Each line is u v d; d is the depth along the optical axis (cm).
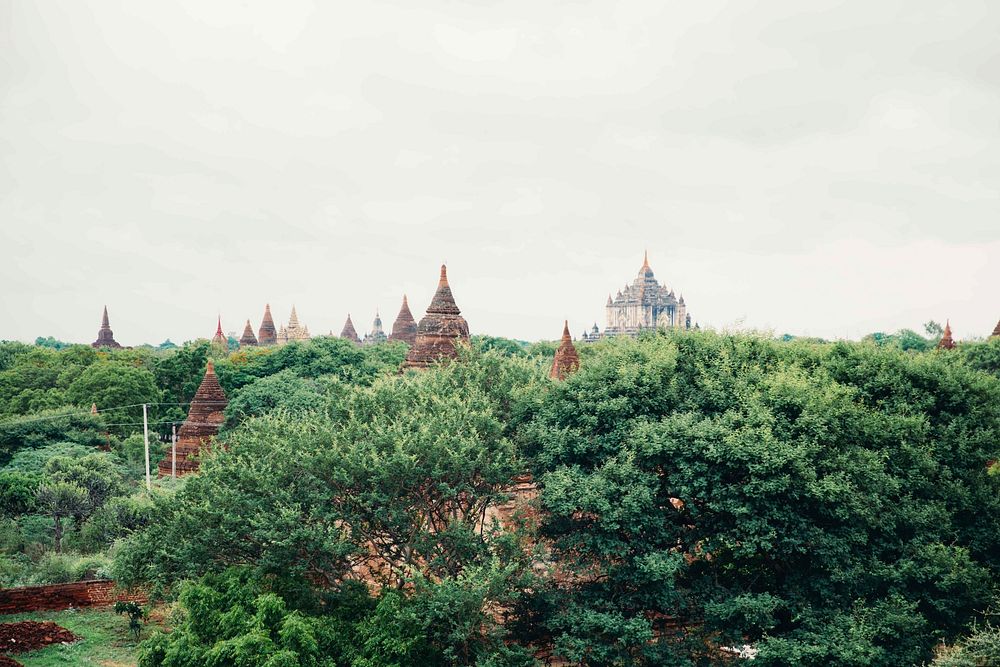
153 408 8631
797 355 3766
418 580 2766
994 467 3491
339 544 2884
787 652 2711
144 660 2788
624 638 2780
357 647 2789
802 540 2920
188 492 3256
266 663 2533
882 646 2823
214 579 2964
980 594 2936
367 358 9175
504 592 2853
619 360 3475
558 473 3003
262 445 3272
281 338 18150
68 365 9850
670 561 2844
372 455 2925
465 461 3000
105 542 4662
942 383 3409
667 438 3027
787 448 2891
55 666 3130
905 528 3106
